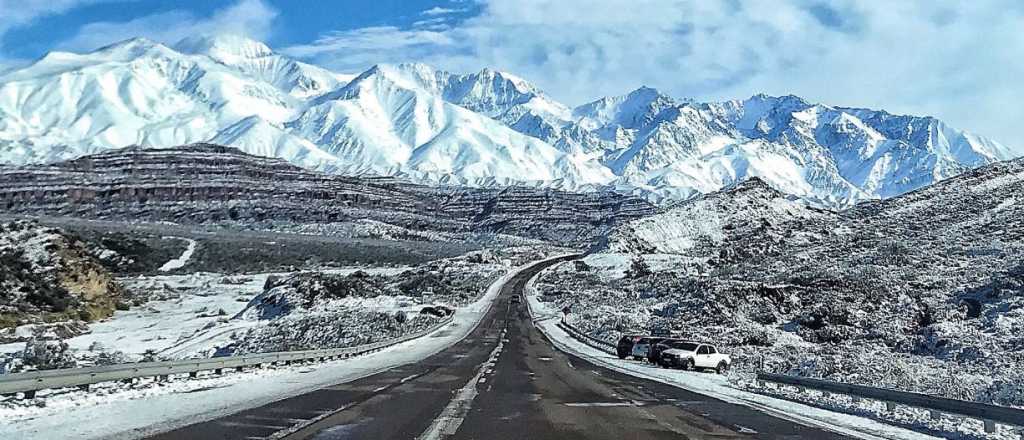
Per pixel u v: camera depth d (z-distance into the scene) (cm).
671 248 14738
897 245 9706
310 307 8531
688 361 3753
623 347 4528
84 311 7244
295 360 3334
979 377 3469
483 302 10312
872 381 2772
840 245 11300
